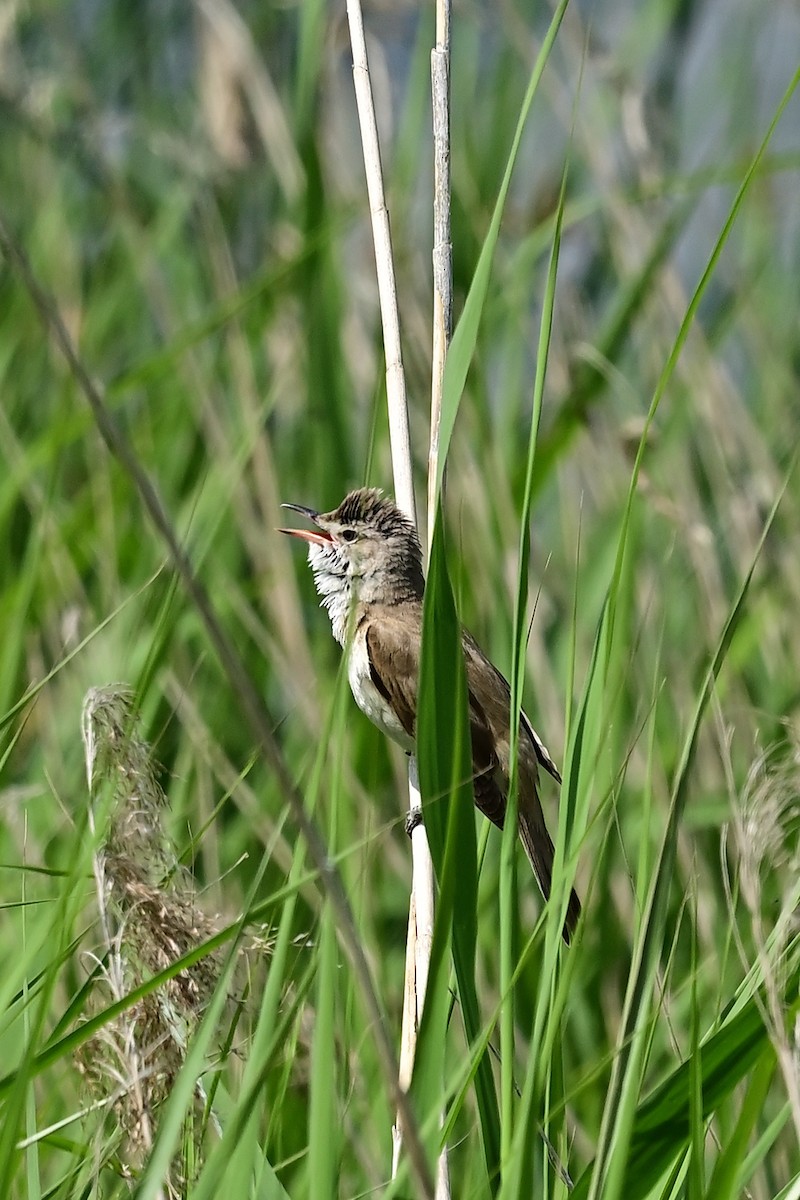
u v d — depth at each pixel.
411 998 7.07
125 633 10.18
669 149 13.75
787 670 11.51
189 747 9.55
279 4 13.36
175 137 13.30
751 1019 5.75
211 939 5.45
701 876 10.08
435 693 5.80
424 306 12.09
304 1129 7.85
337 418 11.62
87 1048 5.89
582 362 12.24
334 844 5.84
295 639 11.21
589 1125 8.96
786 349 13.70
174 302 12.88
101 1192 6.44
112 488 11.42
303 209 11.48
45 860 8.83
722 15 14.56
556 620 11.73
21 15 13.27
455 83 13.06
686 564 11.85
